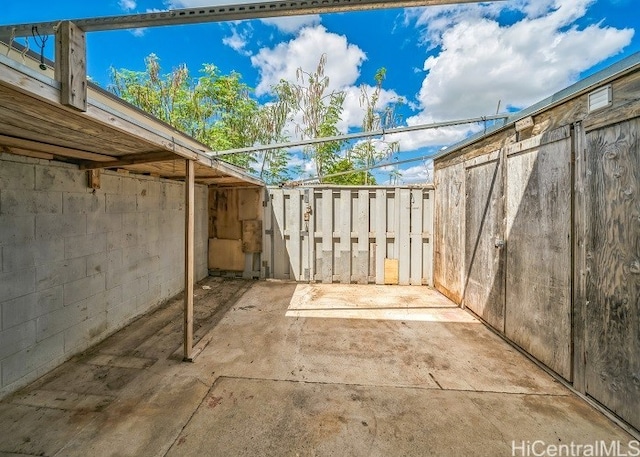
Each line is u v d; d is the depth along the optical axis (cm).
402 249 559
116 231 343
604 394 203
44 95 121
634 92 182
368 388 234
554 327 251
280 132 895
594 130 212
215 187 591
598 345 208
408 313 410
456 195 452
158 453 168
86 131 177
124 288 356
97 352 290
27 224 238
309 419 197
